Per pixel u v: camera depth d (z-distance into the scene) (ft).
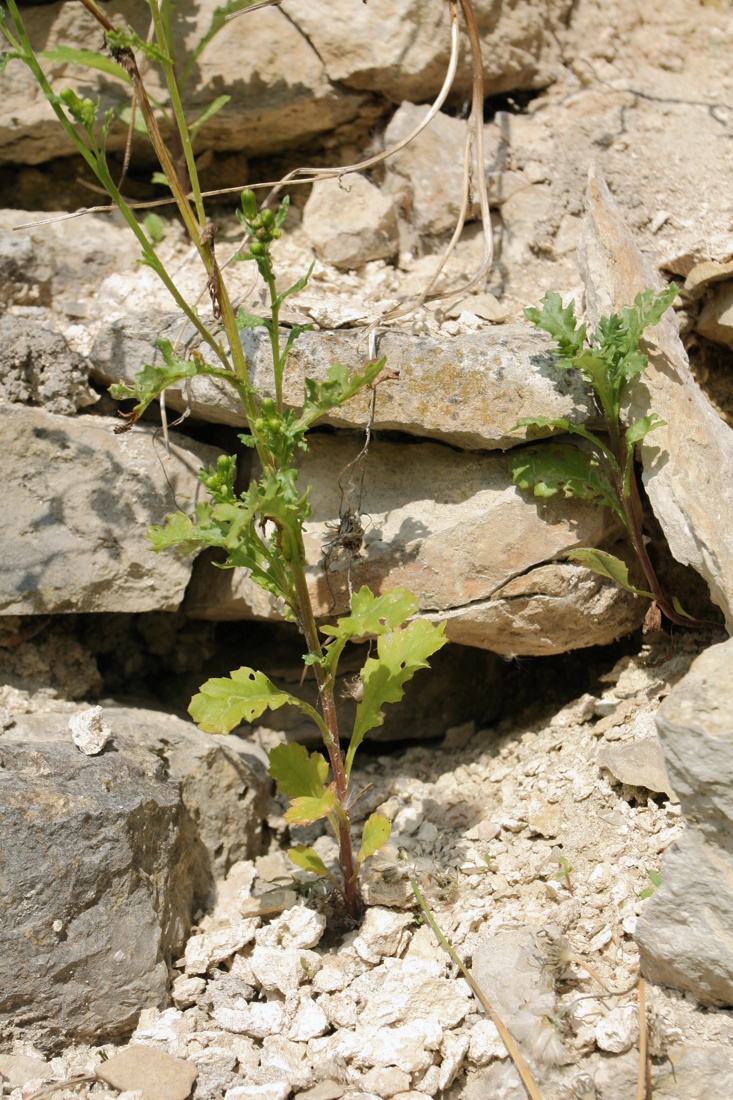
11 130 12.16
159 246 12.26
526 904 9.15
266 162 13.03
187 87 12.16
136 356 10.41
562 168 12.24
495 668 12.10
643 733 9.80
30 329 10.42
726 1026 7.80
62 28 12.03
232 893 9.83
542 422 9.35
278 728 11.78
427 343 9.74
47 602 10.07
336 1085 7.88
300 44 12.17
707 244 11.11
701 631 10.43
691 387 9.98
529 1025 7.86
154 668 12.12
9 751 8.83
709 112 12.75
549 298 9.43
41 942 8.21
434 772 11.37
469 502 10.05
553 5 12.95
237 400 10.10
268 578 8.64
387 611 8.52
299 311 10.46
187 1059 8.05
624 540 10.32
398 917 8.98
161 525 10.36
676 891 7.73
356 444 10.47
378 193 12.17
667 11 13.56
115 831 8.55
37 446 10.09
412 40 12.10
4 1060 8.03
